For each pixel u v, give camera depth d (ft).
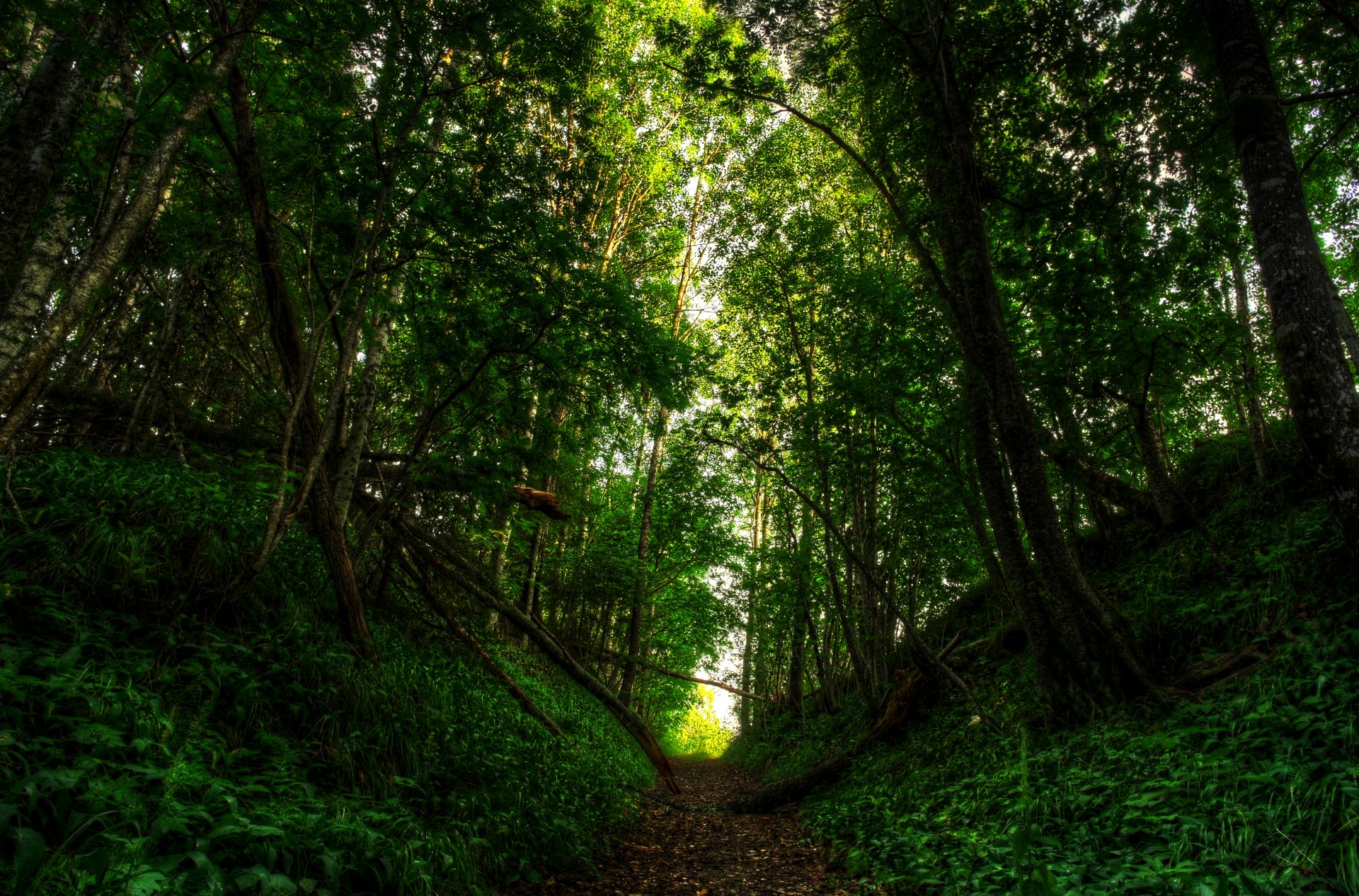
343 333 25.58
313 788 12.53
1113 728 20.62
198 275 22.04
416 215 20.56
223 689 13.66
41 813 7.83
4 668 10.07
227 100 18.10
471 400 25.43
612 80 48.70
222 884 7.89
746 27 28.45
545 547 53.93
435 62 18.44
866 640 43.11
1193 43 23.98
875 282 32.86
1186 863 11.34
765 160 42.63
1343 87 25.26
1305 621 20.44
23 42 21.75
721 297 45.75
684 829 28.94
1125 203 27.48
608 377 25.49
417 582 29.19
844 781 32.96
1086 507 46.09
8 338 15.43
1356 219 32.63
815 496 45.75
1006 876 13.06
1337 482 16.76
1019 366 32.30
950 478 33.22
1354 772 12.20
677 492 55.31
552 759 24.79
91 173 18.70
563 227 22.49
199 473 22.03
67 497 15.74
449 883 12.42
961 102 26.50
